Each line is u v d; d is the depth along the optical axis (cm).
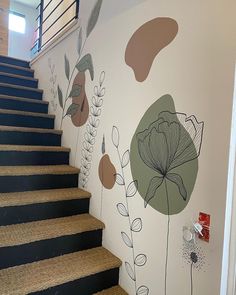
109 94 190
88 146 217
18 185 198
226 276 111
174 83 135
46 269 154
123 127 174
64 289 149
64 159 247
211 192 114
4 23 459
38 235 161
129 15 172
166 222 138
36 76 349
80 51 236
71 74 252
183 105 129
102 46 202
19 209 177
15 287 134
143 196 154
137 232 159
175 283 132
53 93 292
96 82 208
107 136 191
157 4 148
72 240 177
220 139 111
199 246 119
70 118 251
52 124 285
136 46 164
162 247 140
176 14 135
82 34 234
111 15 192
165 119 140
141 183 156
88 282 159
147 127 152
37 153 229
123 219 172
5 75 313
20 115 262
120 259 173
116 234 178
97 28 210
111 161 186
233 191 109
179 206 130
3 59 356
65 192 208
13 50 628
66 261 166
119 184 176
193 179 123
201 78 120
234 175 108
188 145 126
